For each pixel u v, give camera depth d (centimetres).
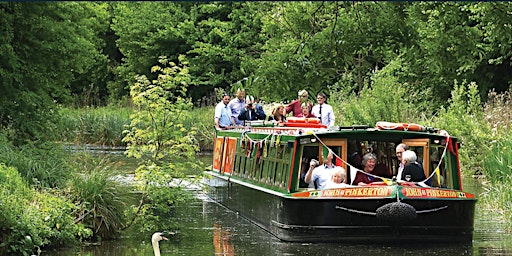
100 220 1466
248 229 1630
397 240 1418
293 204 1430
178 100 1588
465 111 2800
